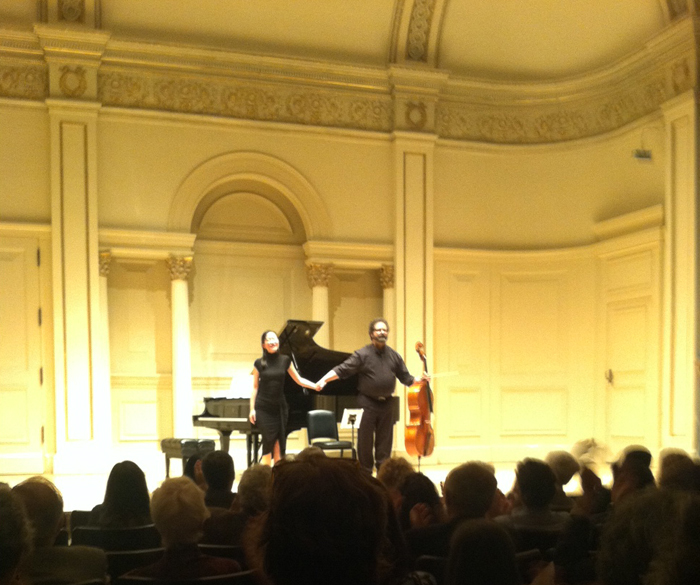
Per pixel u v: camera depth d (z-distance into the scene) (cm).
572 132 965
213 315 903
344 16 895
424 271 932
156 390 859
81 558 236
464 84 955
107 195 831
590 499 350
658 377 831
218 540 294
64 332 804
